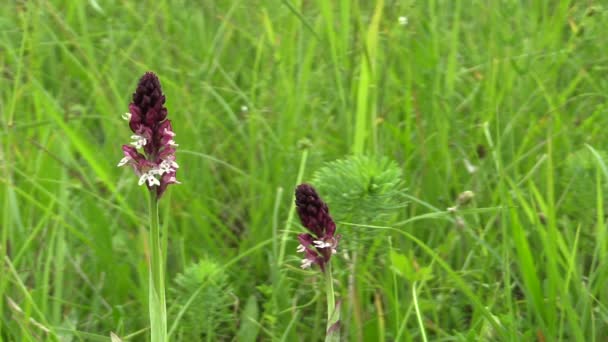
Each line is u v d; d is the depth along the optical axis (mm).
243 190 571
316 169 543
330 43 587
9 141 528
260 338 463
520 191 484
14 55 636
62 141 548
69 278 491
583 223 477
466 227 444
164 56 688
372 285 440
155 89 284
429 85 624
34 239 517
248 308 453
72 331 417
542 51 659
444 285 462
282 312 430
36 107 588
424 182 529
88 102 649
